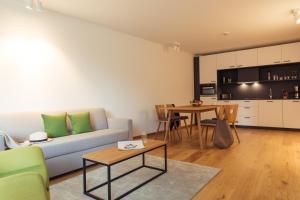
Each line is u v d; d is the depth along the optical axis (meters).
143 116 5.28
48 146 2.59
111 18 3.89
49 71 3.47
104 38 4.34
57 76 3.58
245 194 2.14
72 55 3.79
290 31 4.80
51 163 2.63
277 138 4.75
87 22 4.03
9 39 3.03
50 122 3.13
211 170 2.80
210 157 3.40
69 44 3.75
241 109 6.40
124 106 4.78
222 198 2.08
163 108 5.20
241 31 4.76
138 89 5.14
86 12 3.60
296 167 2.87
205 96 7.10
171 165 3.04
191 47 6.32
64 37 3.68
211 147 4.06
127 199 2.10
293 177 2.53
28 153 1.69
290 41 5.71
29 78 3.24
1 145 2.38
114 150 2.37
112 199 2.09
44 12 3.41
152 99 5.57
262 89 6.50
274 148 3.88
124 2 3.23
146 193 2.21
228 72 7.03
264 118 6.04
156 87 5.71
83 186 2.33
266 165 2.97
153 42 5.61
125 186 2.39
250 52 6.22
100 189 2.33
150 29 4.55
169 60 6.20
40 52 3.37
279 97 6.21
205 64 7.09
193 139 4.81
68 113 3.54
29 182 1.08
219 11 3.62
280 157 3.33
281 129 5.81
